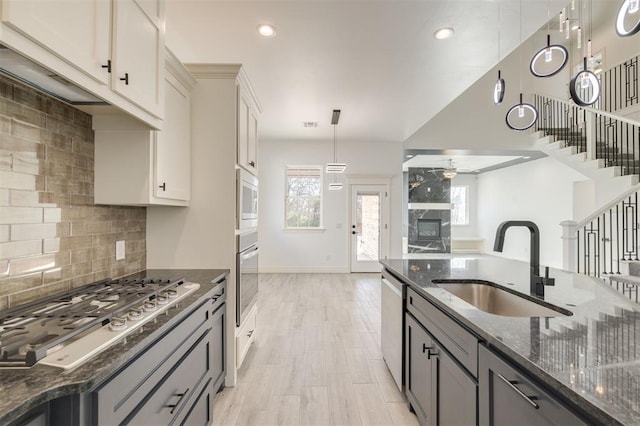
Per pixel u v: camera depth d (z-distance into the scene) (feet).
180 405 4.41
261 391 7.28
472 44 9.15
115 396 2.87
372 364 8.61
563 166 24.25
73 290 4.79
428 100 13.69
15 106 4.01
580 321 3.62
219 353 6.81
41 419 2.43
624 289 5.22
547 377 2.43
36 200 4.35
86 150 5.41
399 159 22.04
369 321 12.07
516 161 28.30
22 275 4.12
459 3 7.39
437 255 31.55
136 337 3.32
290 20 8.06
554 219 25.08
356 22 8.11
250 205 9.10
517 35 8.68
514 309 5.27
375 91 12.72
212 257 7.53
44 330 3.20
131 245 6.89
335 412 6.52
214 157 7.55
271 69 10.78
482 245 34.71
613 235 16.14
